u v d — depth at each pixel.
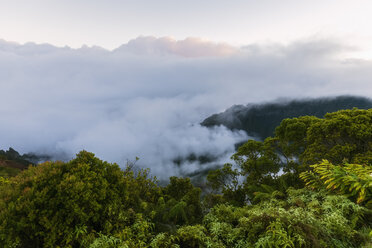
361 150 10.42
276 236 2.60
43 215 2.73
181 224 4.00
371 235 2.58
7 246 2.47
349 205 3.37
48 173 3.22
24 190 2.86
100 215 3.34
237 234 3.14
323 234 2.74
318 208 3.52
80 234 2.98
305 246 2.45
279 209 3.29
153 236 3.32
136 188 4.93
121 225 3.38
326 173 4.01
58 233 2.82
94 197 3.22
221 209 4.23
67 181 3.06
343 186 3.67
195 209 5.72
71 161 3.63
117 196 3.63
